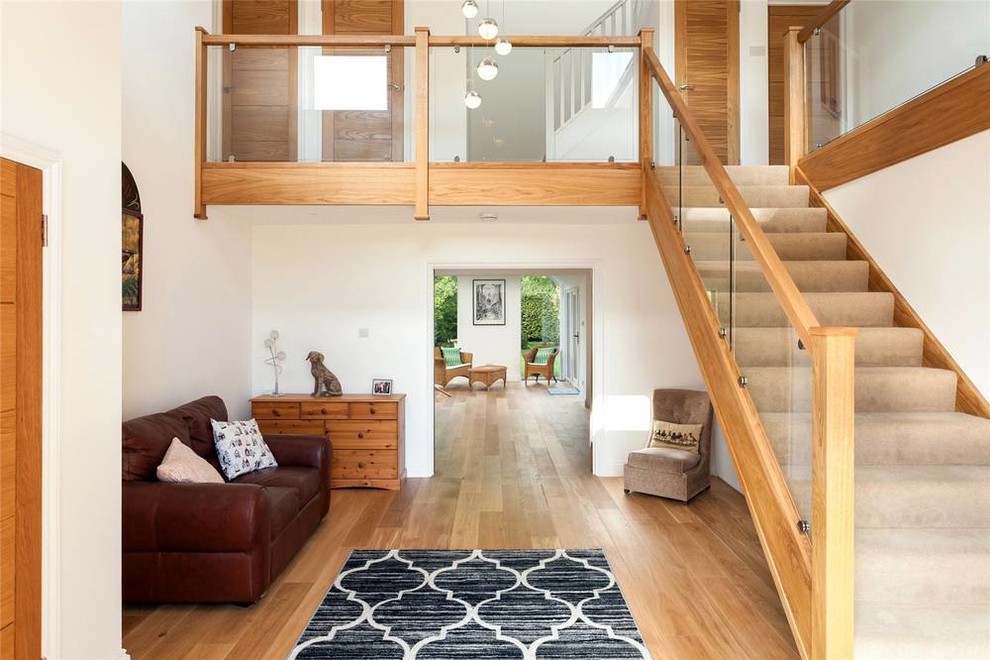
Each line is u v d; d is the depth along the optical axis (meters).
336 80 4.69
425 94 4.52
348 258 5.82
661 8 5.99
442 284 17.25
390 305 5.82
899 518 2.56
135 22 3.77
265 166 4.55
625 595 3.18
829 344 2.08
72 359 2.15
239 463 3.94
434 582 3.36
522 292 16.47
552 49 4.66
